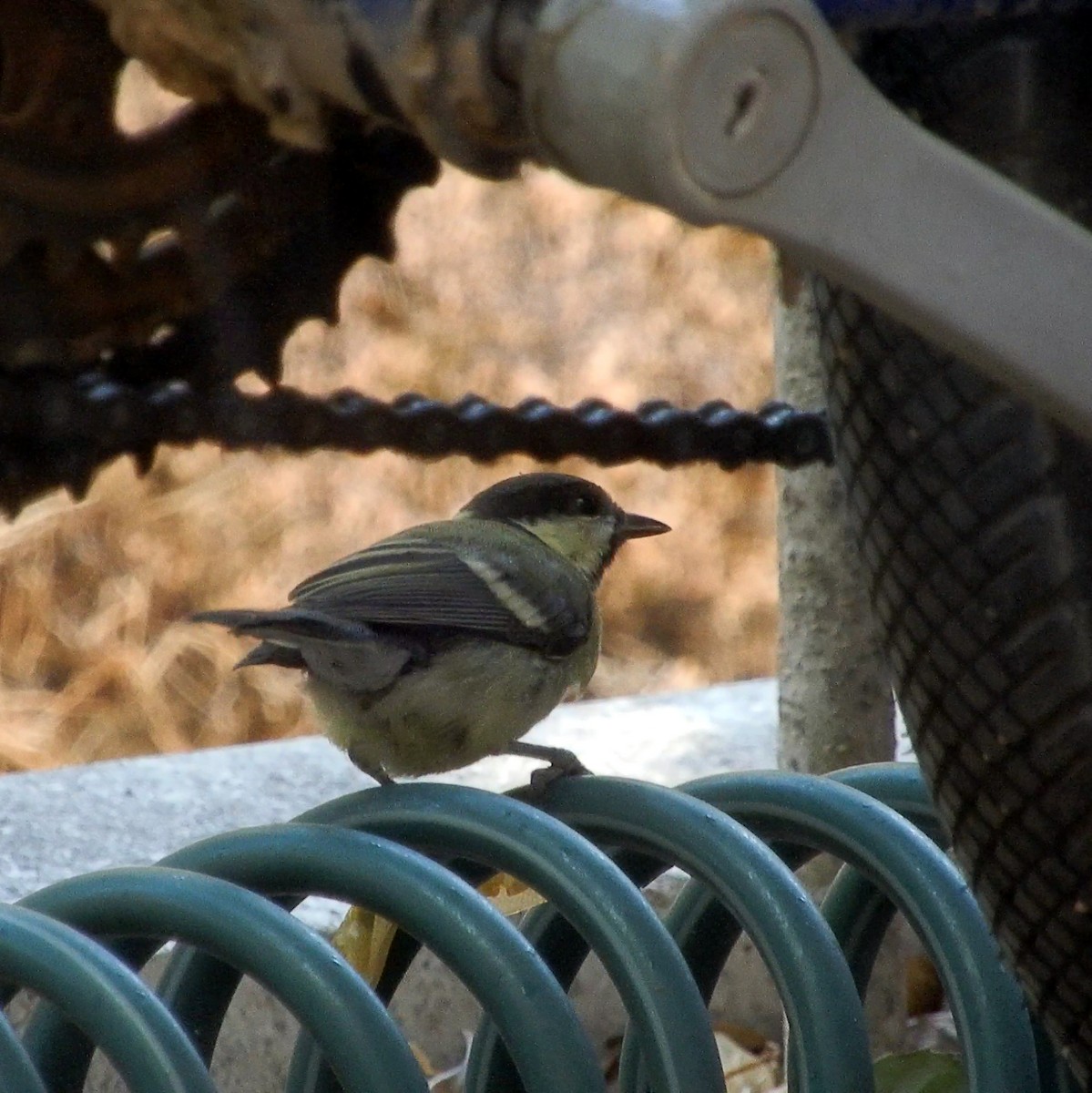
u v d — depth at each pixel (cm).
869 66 321
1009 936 382
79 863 754
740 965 743
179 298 415
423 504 1691
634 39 243
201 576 1652
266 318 432
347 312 1723
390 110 286
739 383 1758
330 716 589
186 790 851
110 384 405
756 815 481
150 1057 385
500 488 669
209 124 399
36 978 395
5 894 711
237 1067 687
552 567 615
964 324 265
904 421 354
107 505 1667
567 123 253
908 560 364
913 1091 580
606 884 430
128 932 424
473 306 1752
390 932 507
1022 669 350
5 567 1627
